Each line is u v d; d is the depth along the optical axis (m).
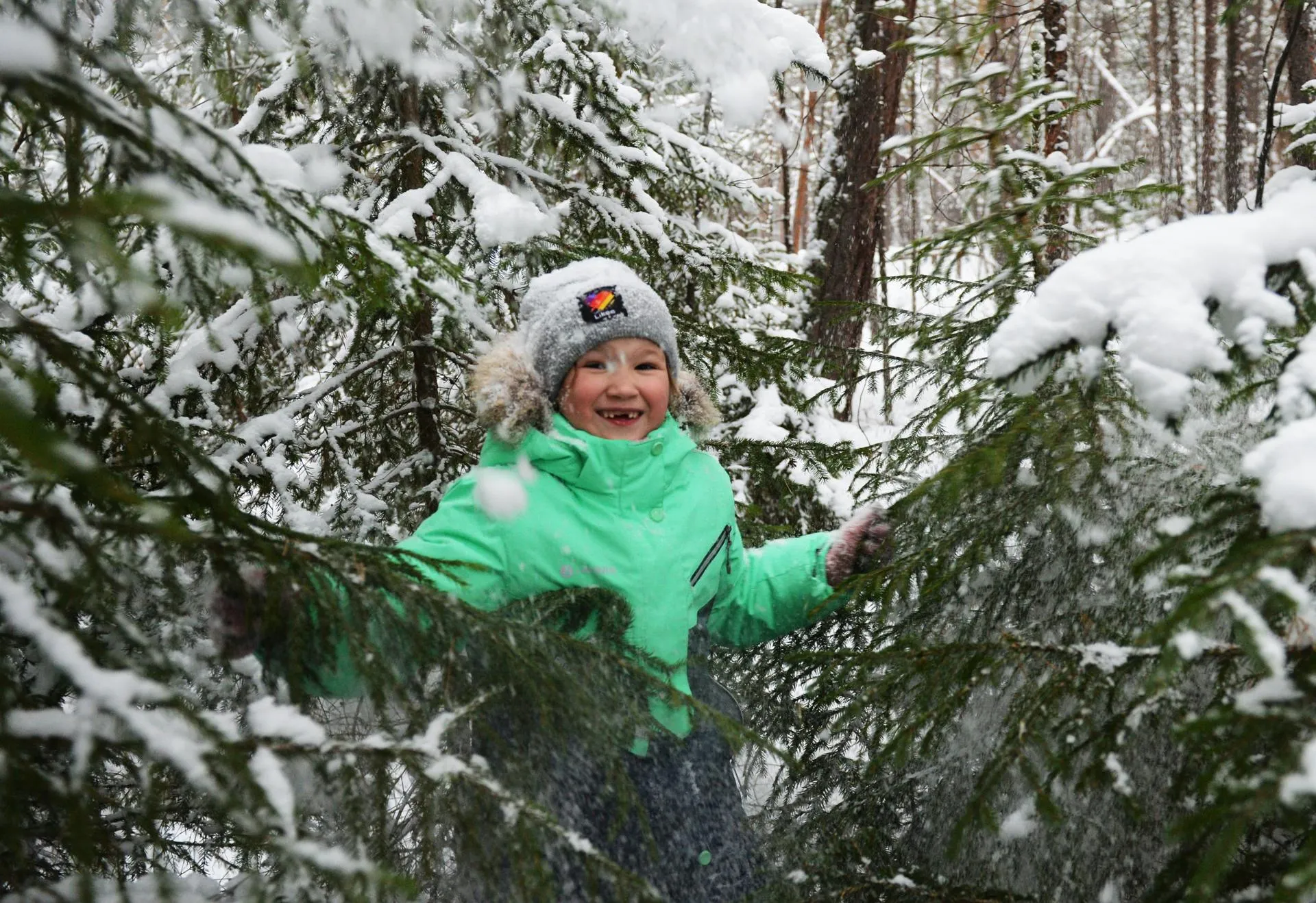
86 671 0.97
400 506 2.92
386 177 2.93
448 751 1.66
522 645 1.39
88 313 1.99
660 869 1.76
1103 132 17.12
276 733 1.12
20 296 2.26
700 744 1.93
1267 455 1.01
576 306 2.02
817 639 2.24
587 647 1.49
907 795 1.89
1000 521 1.74
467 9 2.13
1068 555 1.78
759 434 3.64
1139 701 1.26
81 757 0.99
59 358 1.12
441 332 2.33
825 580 2.11
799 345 3.14
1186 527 1.14
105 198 0.81
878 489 2.56
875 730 1.89
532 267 2.83
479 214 2.54
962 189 1.99
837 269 5.96
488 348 2.46
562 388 2.04
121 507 1.31
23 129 1.41
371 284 1.59
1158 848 1.55
